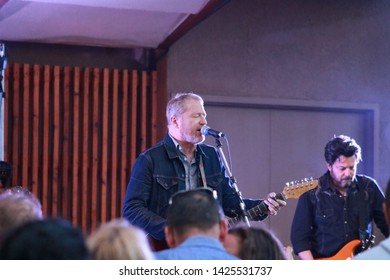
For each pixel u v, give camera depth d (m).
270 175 8.15
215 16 7.92
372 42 8.45
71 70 7.62
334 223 5.18
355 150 5.14
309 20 8.23
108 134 7.72
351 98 8.33
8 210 3.05
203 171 4.71
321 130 8.37
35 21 6.95
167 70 7.77
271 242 3.02
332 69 8.28
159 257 2.75
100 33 7.27
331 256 5.18
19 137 7.48
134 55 7.84
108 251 2.31
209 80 7.87
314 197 5.23
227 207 4.80
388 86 8.46
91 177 7.64
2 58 6.01
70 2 6.41
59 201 7.56
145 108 7.77
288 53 8.13
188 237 2.82
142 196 4.57
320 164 8.33
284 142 8.23
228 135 8.05
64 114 7.57
